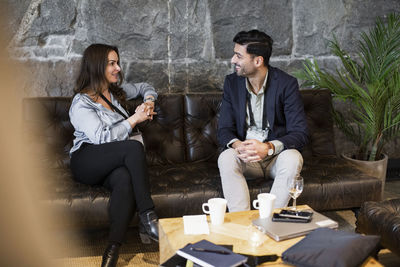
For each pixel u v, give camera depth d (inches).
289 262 47.7
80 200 73.9
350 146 123.2
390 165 125.9
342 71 117.6
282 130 86.8
